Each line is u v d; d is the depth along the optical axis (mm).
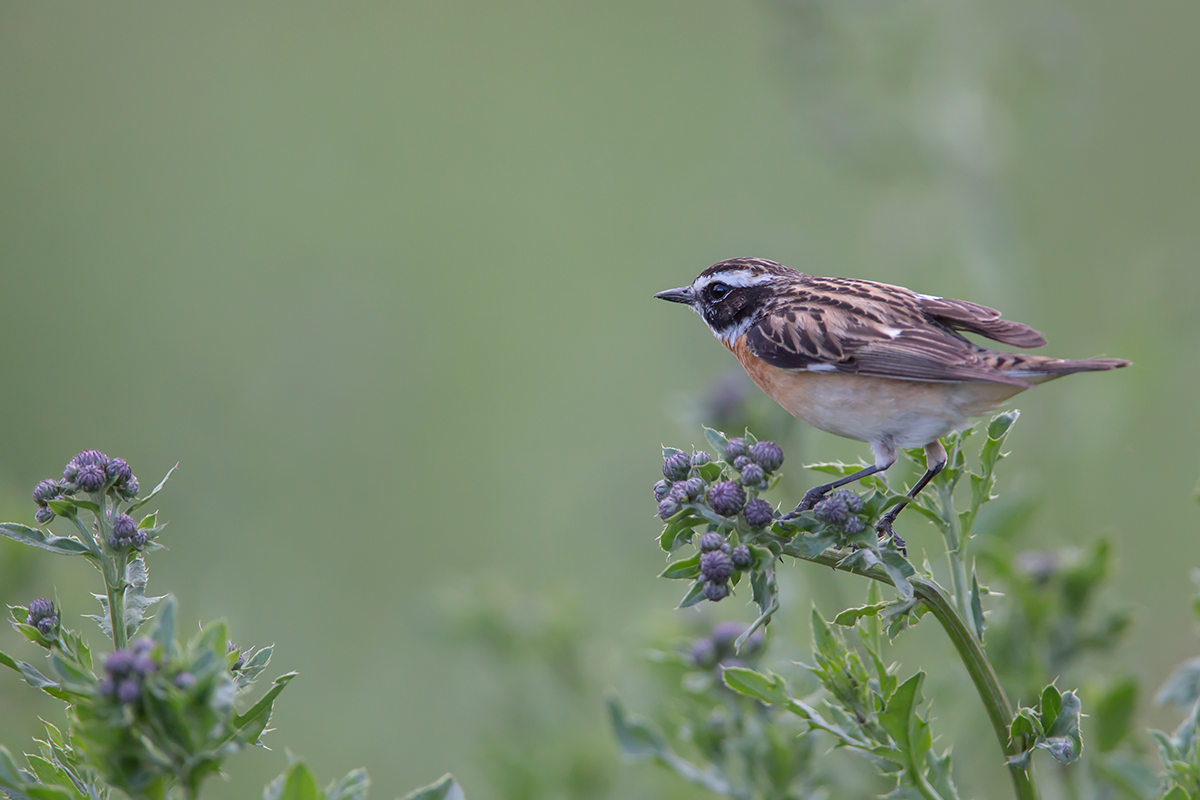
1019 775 5461
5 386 16719
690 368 15383
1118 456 14070
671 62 22781
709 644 7723
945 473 5961
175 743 4324
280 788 4691
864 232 17656
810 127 14734
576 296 19000
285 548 15188
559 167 20797
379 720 13492
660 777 9633
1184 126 18734
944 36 14531
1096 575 8086
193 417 15750
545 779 9812
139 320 18078
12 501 8602
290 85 21453
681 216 19859
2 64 21141
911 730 5445
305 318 16812
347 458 16312
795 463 10195
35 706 8203
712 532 5535
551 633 10844
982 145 14148
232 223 19578
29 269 18453
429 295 18828
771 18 16094
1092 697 7648
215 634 4457
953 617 5594
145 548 5414
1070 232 17312
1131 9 19344
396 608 15195
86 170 20109
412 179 20469
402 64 22250
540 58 22828
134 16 21703
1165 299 11945
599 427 17375
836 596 9492
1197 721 6520
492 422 17406
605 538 14406
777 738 7379
